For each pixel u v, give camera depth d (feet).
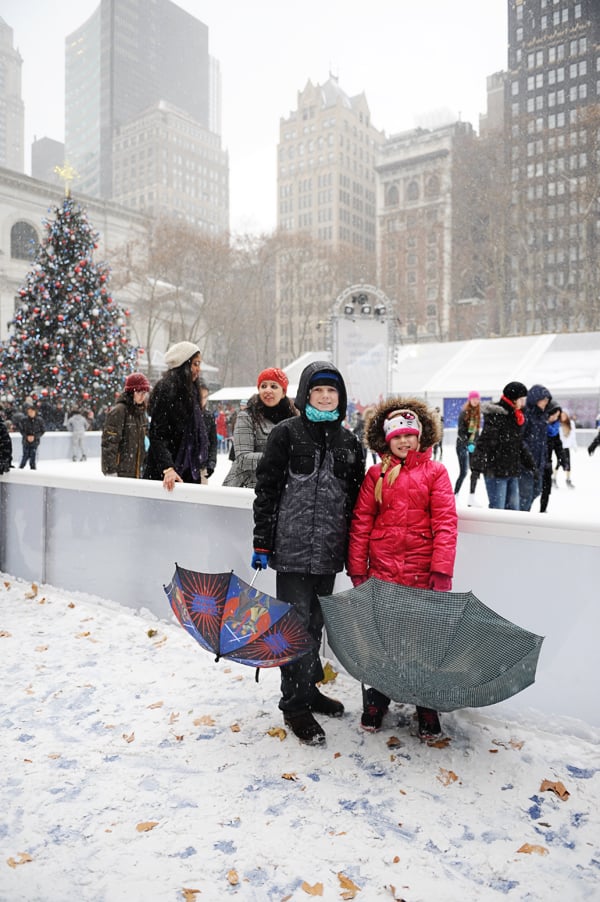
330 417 7.59
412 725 7.99
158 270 152.05
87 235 57.11
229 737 7.66
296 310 213.05
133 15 448.65
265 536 7.66
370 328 67.87
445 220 215.51
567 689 7.65
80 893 5.10
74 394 54.24
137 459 15.06
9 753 7.27
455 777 6.79
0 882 5.21
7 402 51.98
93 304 56.34
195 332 166.30
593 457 47.98
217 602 7.35
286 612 6.98
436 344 84.74
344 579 9.72
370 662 6.79
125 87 444.14
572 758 7.22
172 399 11.84
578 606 7.52
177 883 5.21
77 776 6.81
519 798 6.43
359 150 305.53
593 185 136.46
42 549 13.64
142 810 6.21
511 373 71.05
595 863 5.47
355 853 5.58
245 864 5.44
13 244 137.18
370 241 315.78
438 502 7.27
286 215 304.91
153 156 334.24
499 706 8.10
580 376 67.21
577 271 141.18
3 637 11.00
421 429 7.57
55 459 48.93
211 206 364.17
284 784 6.67
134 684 9.14
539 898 5.05
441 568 7.04
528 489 19.48
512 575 7.95
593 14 135.54
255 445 11.32
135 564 11.96
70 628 11.44
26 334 54.44
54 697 8.71
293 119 299.99
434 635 6.34
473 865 5.44
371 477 7.66
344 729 7.89
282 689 7.78
